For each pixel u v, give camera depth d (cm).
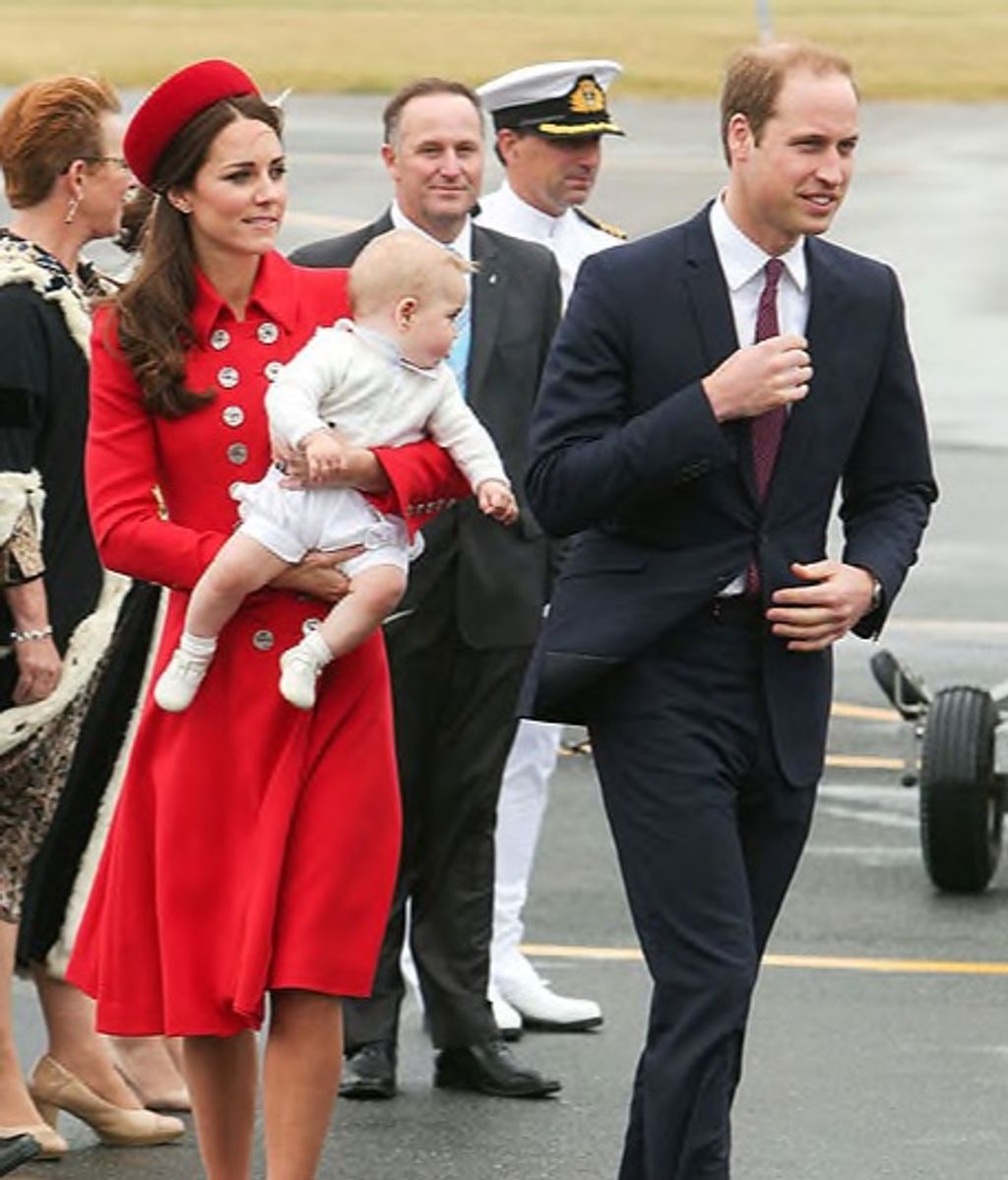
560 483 2300
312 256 2916
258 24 14275
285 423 2239
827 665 2380
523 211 3319
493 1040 2947
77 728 2705
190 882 2294
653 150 10412
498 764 2941
